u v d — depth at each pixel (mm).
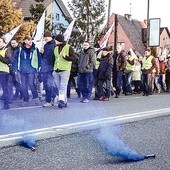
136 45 61031
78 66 11750
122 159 5066
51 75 10070
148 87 15148
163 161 5086
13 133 6273
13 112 8875
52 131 6547
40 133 6352
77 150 5418
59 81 9805
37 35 13438
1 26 27344
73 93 15500
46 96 10164
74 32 41094
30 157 5016
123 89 15266
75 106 10352
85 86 11617
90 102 11641
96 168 4660
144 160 5094
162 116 8789
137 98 13570
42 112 8930
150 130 7086
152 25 24656
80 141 5922
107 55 12352
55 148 5484
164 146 5898
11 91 10680
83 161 4926
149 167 4793
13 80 10602
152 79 15727
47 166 4684
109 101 12148
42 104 10633
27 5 43156
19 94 11656
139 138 6371
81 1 42344
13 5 28375
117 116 8531
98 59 12922
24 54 10359
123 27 61062
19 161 4840
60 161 4895
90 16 42469
